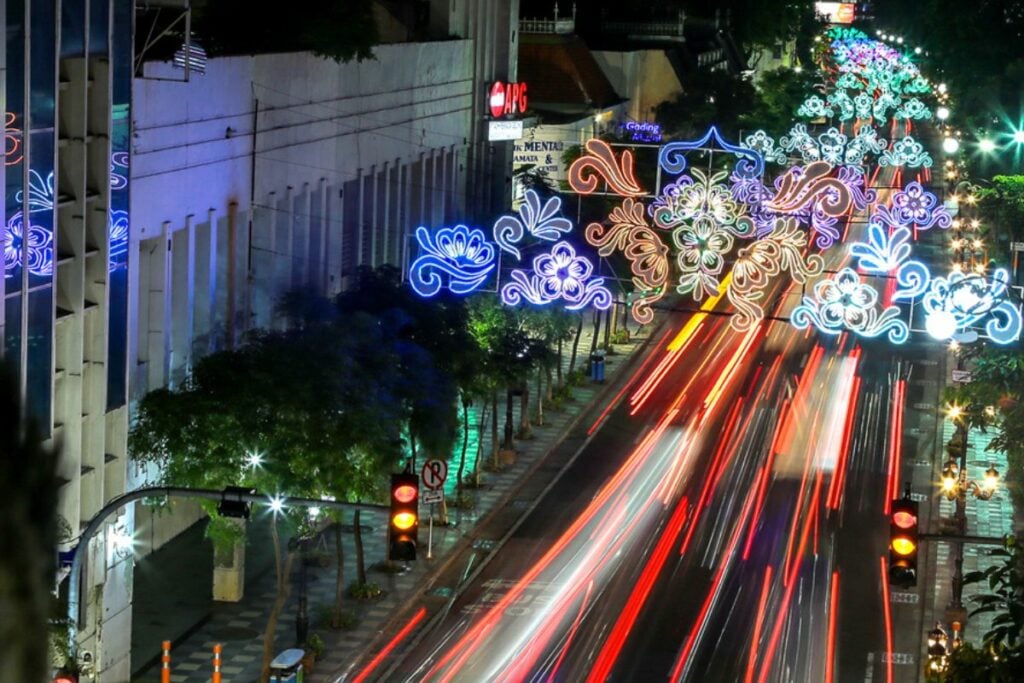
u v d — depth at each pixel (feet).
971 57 462.60
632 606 177.58
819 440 262.88
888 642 168.25
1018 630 90.38
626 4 491.31
